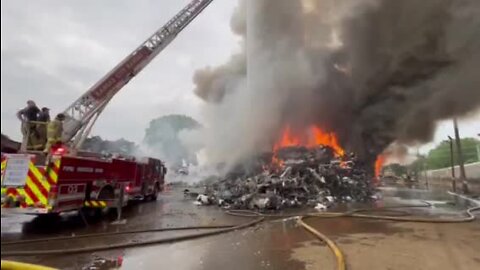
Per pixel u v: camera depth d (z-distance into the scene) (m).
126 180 11.11
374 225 8.32
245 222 8.72
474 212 10.91
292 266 4.74
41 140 8.65
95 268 4.68
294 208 12.38
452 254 5.32
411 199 16.48
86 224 8.44
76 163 7.98
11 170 5.52
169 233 7.29
